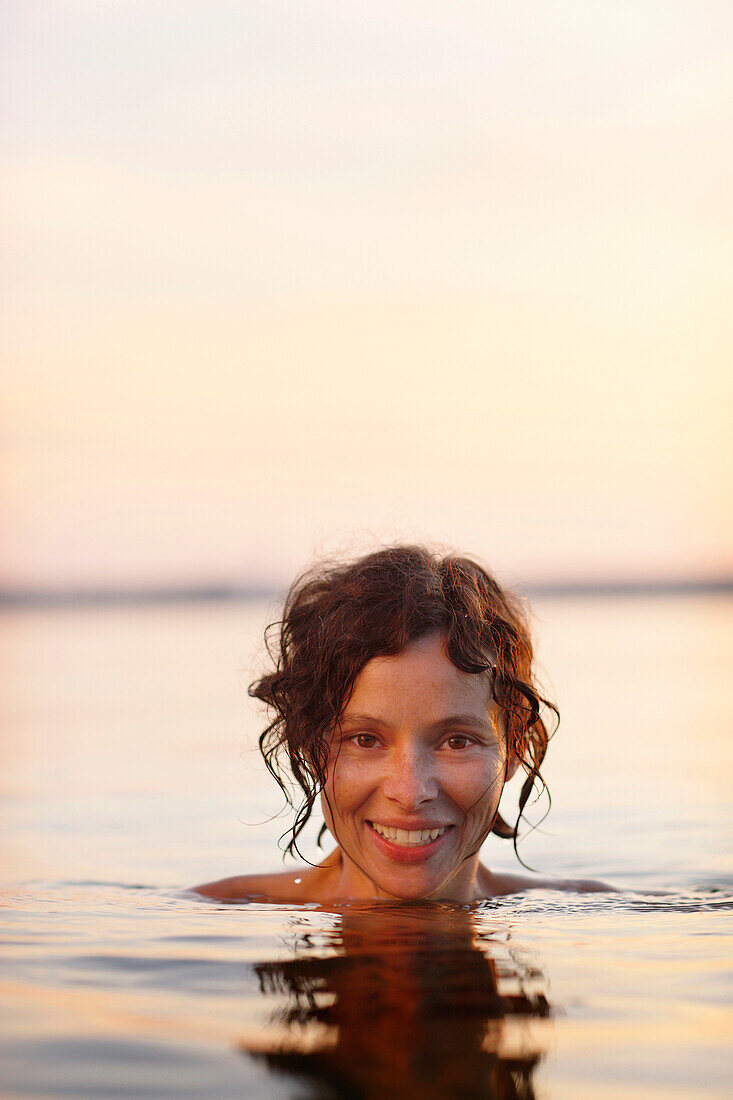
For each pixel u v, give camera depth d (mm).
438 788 2467
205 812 4965
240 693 10555
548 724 7805
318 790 2633
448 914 2426
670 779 5578
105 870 3635
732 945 2023
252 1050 1376
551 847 4012
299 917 2350
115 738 7715
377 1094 1236
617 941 2062
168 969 1788
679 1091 1262
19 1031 1450
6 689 11258
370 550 3348
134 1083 1270
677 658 12344
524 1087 1266
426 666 2455
